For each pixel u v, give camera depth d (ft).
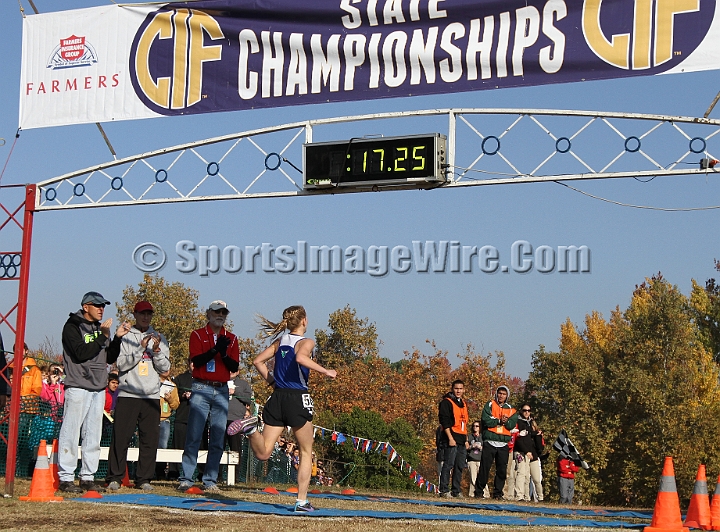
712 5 29.58
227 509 27.78
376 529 23.85
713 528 28.09
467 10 32.42
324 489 44.70
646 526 27.99
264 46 34.99
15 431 32.24
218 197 34.91
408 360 183.93
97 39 37.09
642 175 30.17
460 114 32.42
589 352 166.09
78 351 31.68
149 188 35.58
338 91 33.91
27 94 37.78
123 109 36.63
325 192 33.78
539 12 31.60
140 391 34.53
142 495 31.60
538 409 155.12
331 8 34.06
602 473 148.66
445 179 32.35
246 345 134.82
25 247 34.83
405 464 86.84
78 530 22.20
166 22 36.29
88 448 32.48
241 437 44.24
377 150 32.73
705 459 137.49
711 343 210.38
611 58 30.68
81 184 35.94
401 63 33.17
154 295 136.67
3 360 34.42
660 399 141.49
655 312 152.46
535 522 28.58
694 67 29.66
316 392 163.22
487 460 48.19
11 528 22.29
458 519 28.30
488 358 191.01
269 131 34.47
